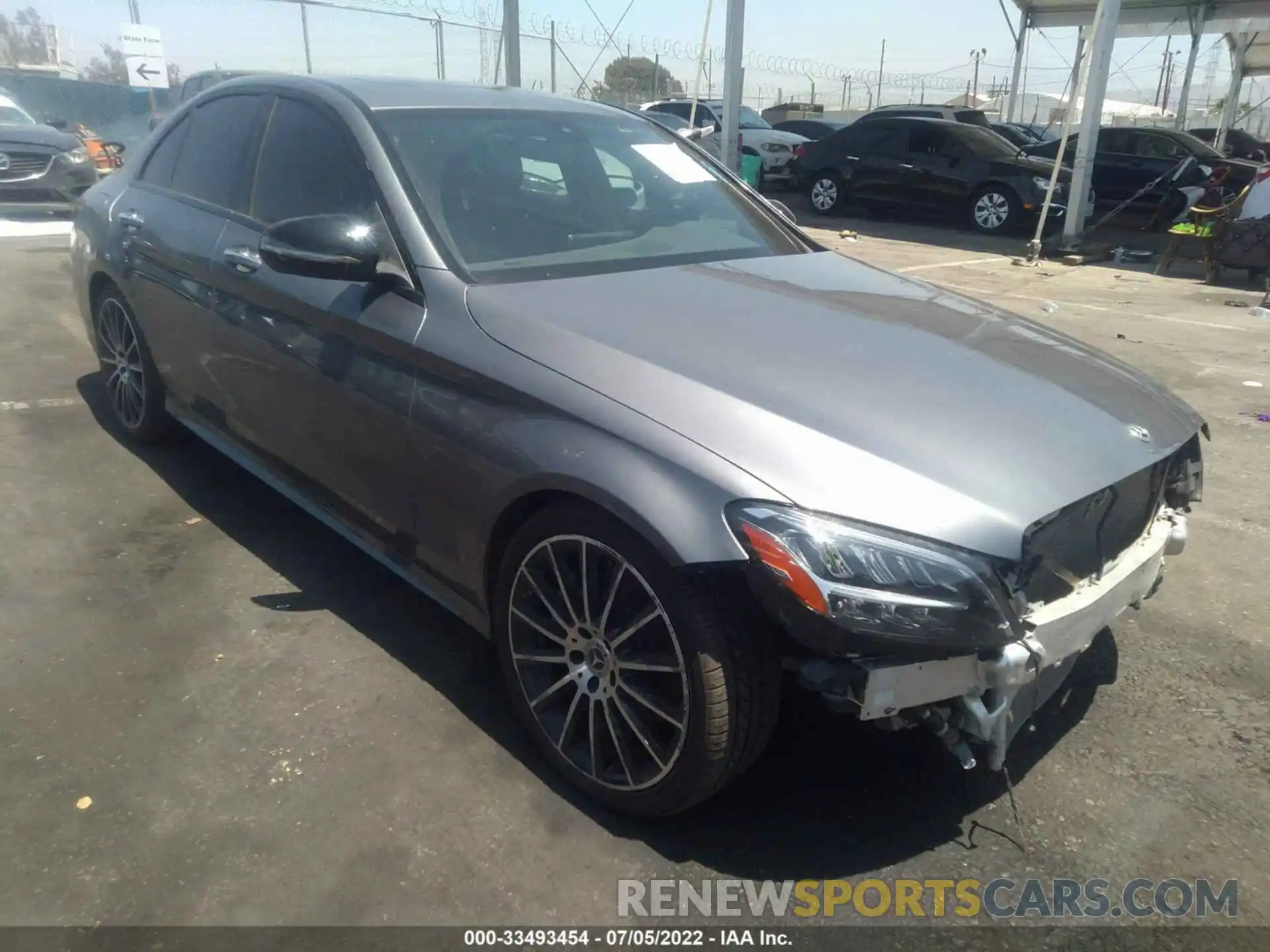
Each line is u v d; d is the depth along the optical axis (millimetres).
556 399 2406
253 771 2574
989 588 2062
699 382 2309
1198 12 22219
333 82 3490
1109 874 2359
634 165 3664
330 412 3094
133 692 2881
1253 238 10281
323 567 3641
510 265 2922
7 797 2447
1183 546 2746
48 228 11242
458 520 2686
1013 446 2273
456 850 2346
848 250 12688
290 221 2789
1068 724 2906
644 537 2189
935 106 22141
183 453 4652
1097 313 8922
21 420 4996
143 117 16016
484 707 2883
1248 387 6426
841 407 2279
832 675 2088
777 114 31781
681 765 2277
